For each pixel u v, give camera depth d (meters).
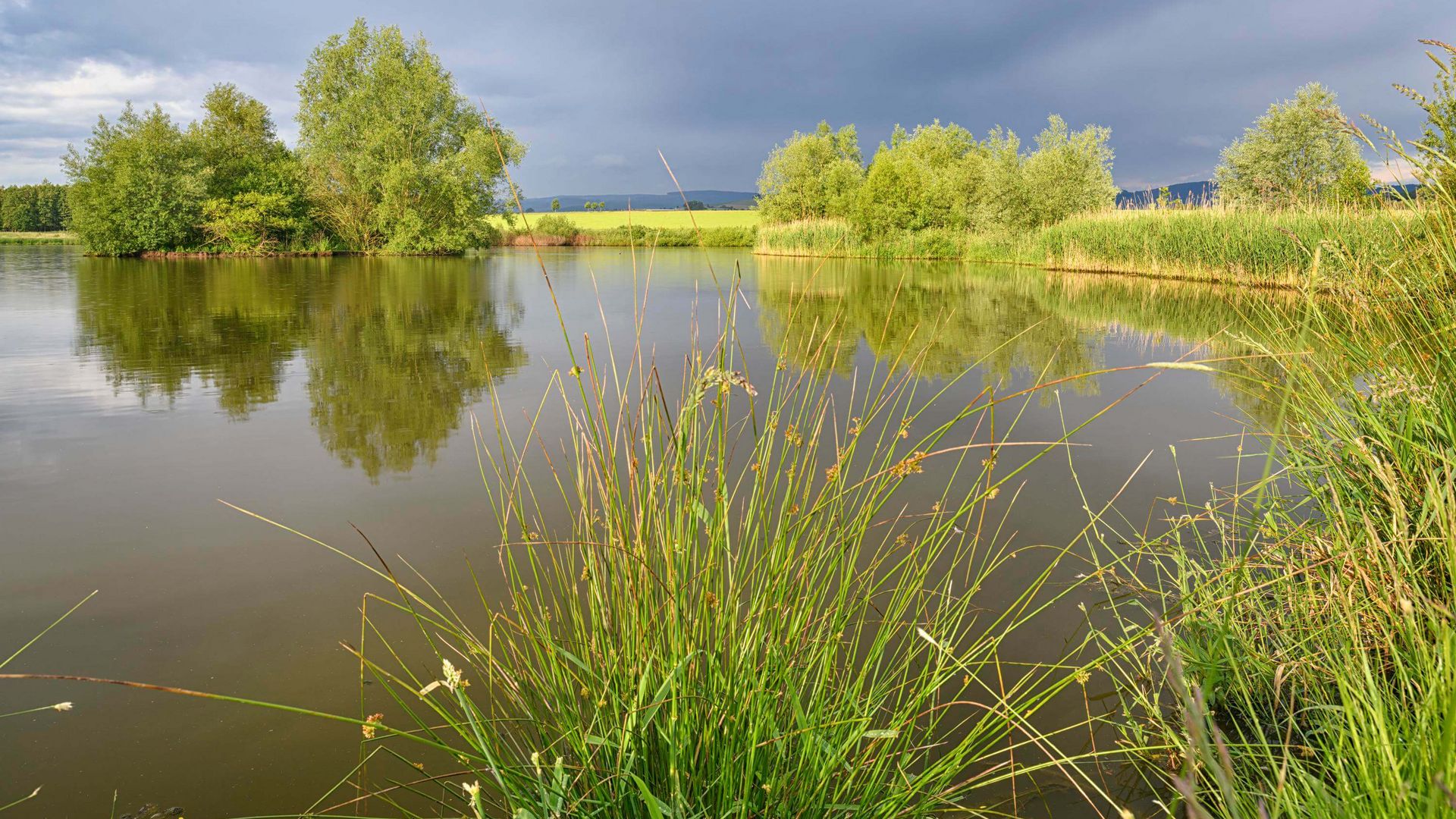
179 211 27.33
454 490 3.68
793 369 6.69
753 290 15.05
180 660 2.28
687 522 1.62
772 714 1.46
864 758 1.61
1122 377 6.43
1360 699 1.38
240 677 2.19
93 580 2.77
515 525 3.25
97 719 2.01
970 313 10.88
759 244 32.97
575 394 5.67
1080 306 11.71
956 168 30.28
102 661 2.27
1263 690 1.97
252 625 2.47
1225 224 15.01
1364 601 1.73
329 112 30.39
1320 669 1.83
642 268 22.53
